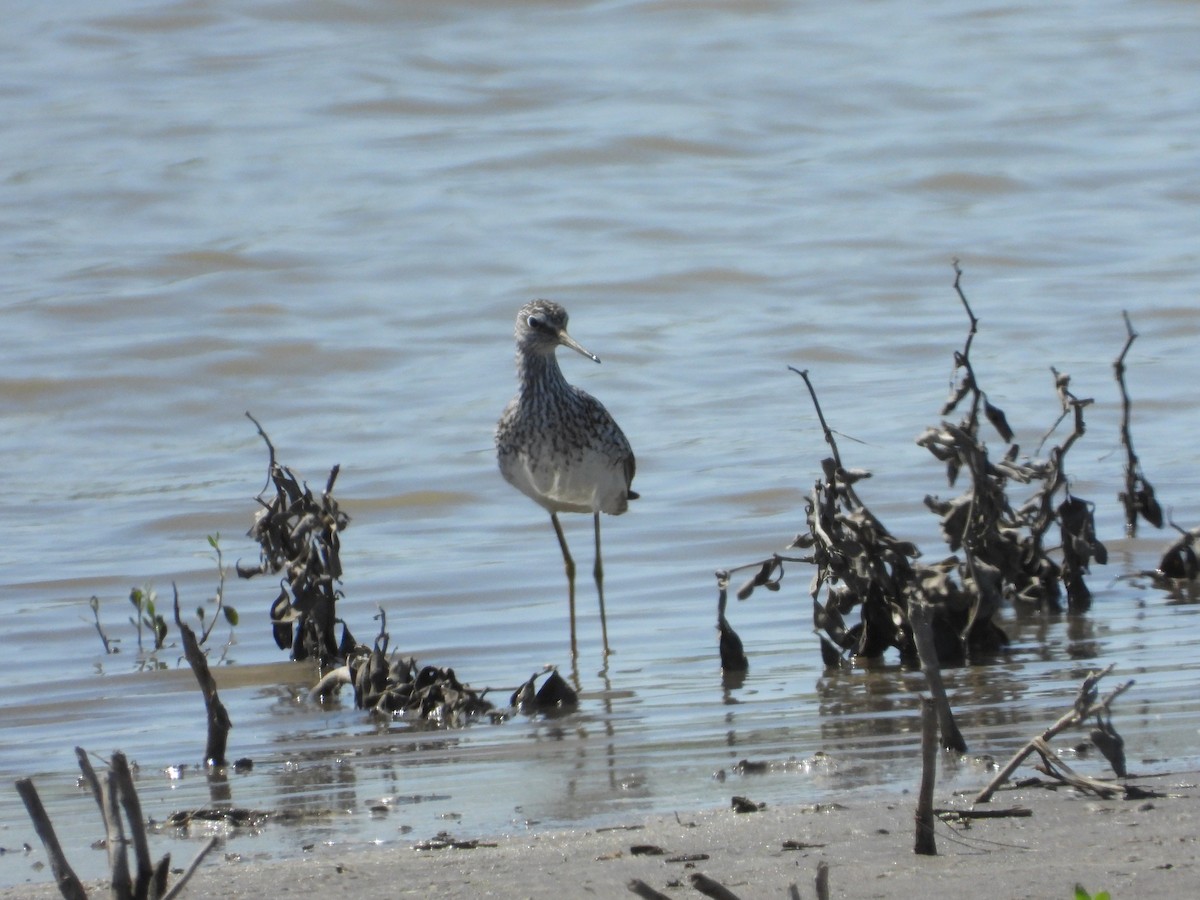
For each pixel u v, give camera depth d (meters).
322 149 28.22
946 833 6.86
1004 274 22.31
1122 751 7.61
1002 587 11.55
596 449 12.66
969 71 31.97
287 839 7.41
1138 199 25.42
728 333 20.30
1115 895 5.99
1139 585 12.56
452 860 6.85
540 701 10.09
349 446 16.97
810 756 8.52
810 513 10.99
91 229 24.78
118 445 17.41
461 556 13.98
